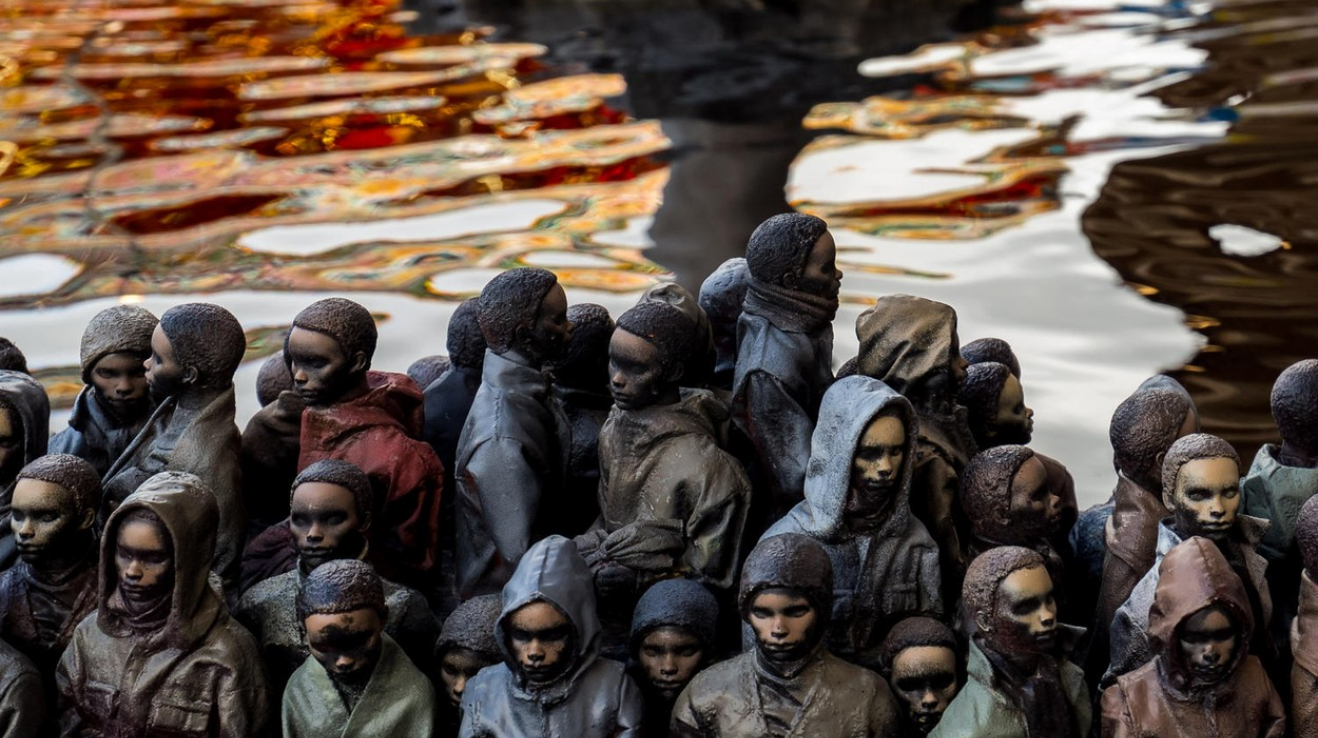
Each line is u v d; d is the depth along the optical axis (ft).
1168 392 17.17
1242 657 14.96
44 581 17.12
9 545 18.02
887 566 16.79
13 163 46.44
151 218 41.75
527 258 38.99
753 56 56.24
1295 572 17.44
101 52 58.85
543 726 15.57
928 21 59.98
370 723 16.03
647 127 49.32
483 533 18.06
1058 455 28.73
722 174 44.52
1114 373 32.09
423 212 42.27
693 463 17.61
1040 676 15.44
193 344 17.84
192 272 38.14
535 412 18.11
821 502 16.78
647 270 38.11
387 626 17.07
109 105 52.01
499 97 52.60
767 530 17.51
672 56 56.70
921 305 17.74
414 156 46.93
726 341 20.33
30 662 16.87
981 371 19.08
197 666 16.21
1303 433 17.42
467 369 20.44
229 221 41.65
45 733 17.07
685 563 17.72
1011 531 16.69
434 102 52.29
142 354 18.89
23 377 18.43
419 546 18.44
